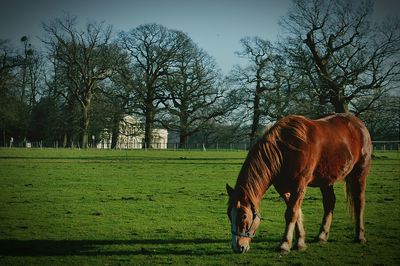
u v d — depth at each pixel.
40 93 79.38
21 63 67.62
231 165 33.59
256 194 8.55
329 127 9.72
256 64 58.31
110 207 14.34
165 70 70.00
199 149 70.56
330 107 43.56
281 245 8.88
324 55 42.38
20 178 22.91
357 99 42.50
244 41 58.84
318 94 42.06
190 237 10.30
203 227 11.38
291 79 43.66
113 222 11.98
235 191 8.50
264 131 9.27
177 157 44.94
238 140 62.81
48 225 11.55
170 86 69.06
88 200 15.84
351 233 10.70
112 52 66.81
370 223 11.77
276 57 44.62
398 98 42.09
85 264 8.18
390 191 18.34
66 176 24.28
